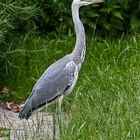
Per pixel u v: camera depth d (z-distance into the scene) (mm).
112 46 16094
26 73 15203
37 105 11914
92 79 14539
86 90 14031
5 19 14281
